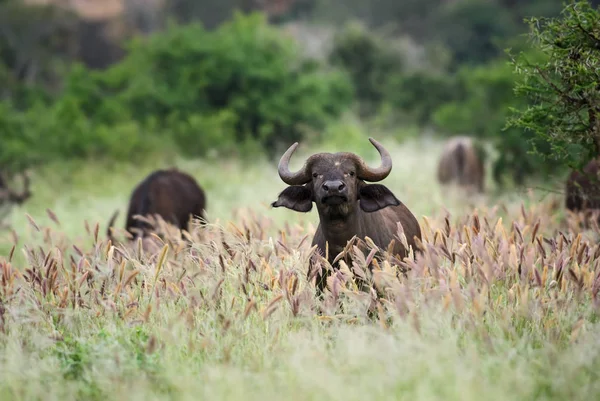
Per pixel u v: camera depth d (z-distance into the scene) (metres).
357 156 24.78
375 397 18.84
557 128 28.02
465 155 57.25
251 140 76.75
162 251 24.50
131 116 80.31
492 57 191.62
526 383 19.34
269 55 85.62
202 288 25.14
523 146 51.66
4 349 22.88
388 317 22.98
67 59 164.25
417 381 19.28
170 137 75.62
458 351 20.75
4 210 49.72
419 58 152.12
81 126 71.62
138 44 87.19
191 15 199.75
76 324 24.66
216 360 21.80
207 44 85.31
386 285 23.78
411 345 20.33
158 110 81.75
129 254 27.61
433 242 26.52
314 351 20.88
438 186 55.47
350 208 24.38
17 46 151.38
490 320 22.52
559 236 26.22
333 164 24.41
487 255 22.80
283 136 83.38
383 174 24.84
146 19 185.62
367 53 129.12
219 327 22.77
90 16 174.12
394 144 81.81
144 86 81.25
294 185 25.50
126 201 55.69
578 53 27.53
